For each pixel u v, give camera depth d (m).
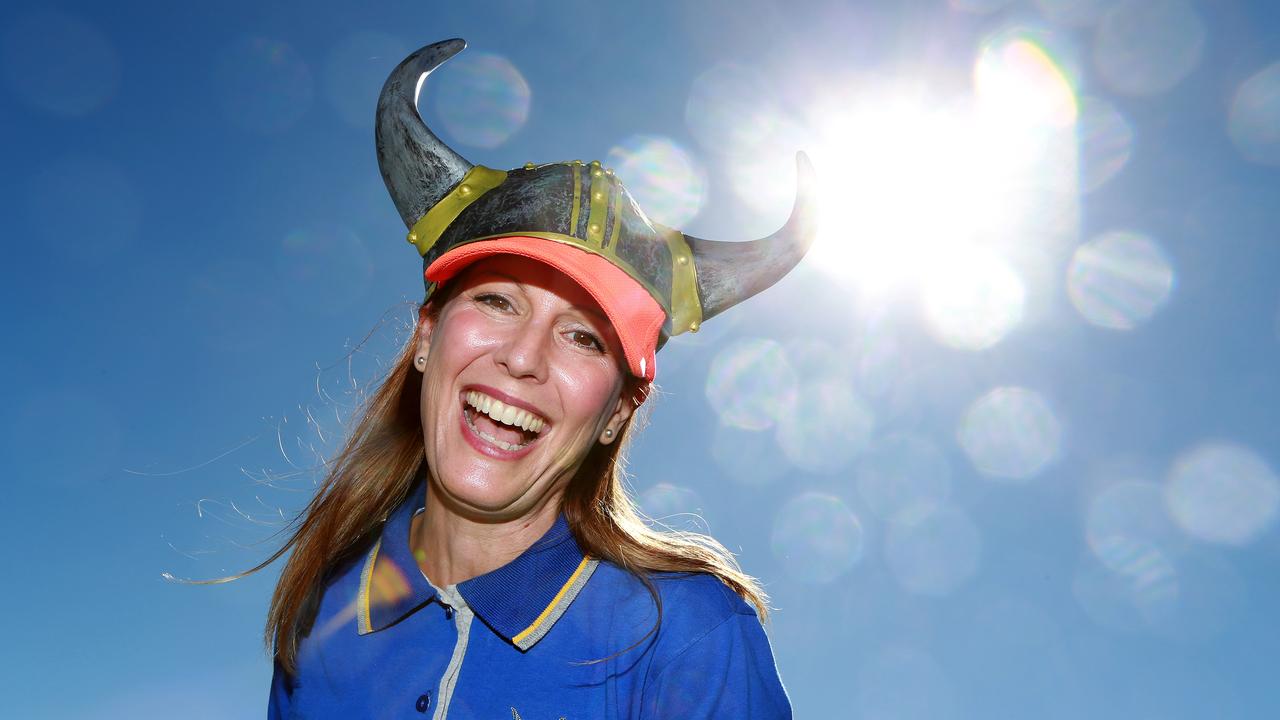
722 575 1.68
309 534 1.80
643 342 1.52
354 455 1.84
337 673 1.66
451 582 1.66
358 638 1.67
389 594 1.66
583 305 1.53
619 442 1.71
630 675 1.54
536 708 1.52
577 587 1.61
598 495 1.68
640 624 1.56
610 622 1.58
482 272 1.56
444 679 1.55
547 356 1.53
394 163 1.69
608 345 1.56
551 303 1.52
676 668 1.54
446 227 1.63
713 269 1.64
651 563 1.63
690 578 1.62
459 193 1.63
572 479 1.68
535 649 1.56
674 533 1.83
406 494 1.84
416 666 1.59
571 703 1.52
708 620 1.57
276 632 1.79
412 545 1.75
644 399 1.68
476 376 1.54
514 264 1.54
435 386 1.58
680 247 1.63
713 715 1.53
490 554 1.64
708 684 1.54
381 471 1.82
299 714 1.69
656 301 1.55
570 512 1.66
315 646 1.71
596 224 1.52
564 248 1.50
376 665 1.63
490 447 1.56
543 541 1.63
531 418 1.55
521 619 1.56
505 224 1.54
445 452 1.57
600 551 1.63
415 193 1.67
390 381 1.85
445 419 1.58
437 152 1.65
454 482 1.55
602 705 1.52
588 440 1.59
